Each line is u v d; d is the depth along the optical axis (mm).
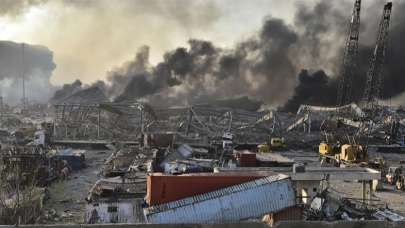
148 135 85750
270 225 10250
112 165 62125
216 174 34469
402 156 97875
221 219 30328
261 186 31641
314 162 79688
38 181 46406
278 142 100688
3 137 95375
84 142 99250
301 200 37719
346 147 71938
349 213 40469
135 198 36719
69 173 62781
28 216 29422
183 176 31984
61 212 39312
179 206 29781
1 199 28672
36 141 89625
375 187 55000
